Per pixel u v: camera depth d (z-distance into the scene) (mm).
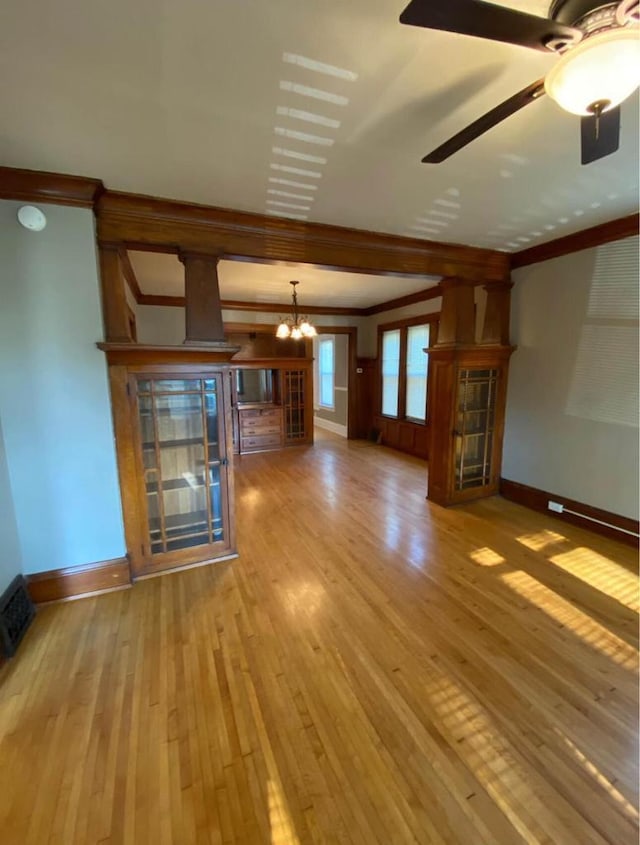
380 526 3658
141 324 5531
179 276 4395
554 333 3592
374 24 1199
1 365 2293
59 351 2383
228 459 2982
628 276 2988
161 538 2871
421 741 1592
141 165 2062
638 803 1360
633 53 1011
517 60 1352
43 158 1986
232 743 1592
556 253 3469
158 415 2779
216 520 3051
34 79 1414
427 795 1396
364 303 6789
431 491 4309
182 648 2125
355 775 1466
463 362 3850
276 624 2307
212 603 2516
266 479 5234
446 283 3832
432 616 2359
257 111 1628
